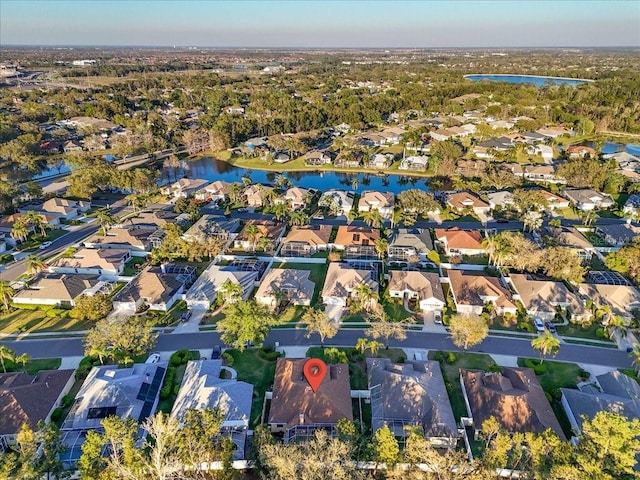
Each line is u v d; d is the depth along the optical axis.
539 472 42.31
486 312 76.94
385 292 83.94
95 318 75.00
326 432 47.69
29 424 52.06
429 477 43.22
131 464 43.31
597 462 40.31
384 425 49.59
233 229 109.12
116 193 139.38
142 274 84.62
